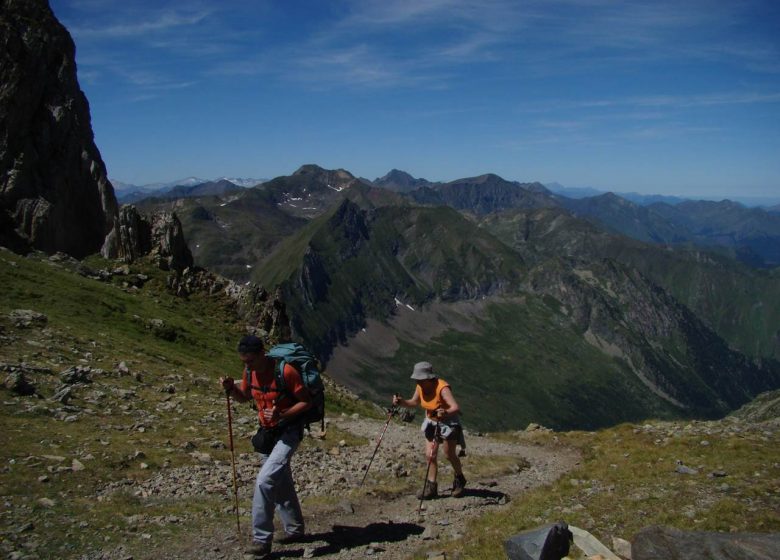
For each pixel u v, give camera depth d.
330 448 23.05
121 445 17.06
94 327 36.72
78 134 79.00
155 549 10.94
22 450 14.91
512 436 33.00
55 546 10.53
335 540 12.09
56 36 79.94
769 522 11.15
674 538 9.32
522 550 9.84
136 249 66.19
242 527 12.50
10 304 35.34
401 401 16.42
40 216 68.62
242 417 24.17
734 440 19.91
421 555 10.91
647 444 22.83
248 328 59.12
